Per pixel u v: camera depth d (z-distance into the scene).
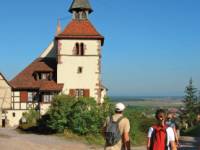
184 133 59.81
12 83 56.56
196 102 99.88
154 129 11.73
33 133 41.34
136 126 43.16
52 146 30.52
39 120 43.81
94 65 55.06
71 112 39.53
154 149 11.57
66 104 39.97
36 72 57.22
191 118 95.44
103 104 40.41
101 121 39.06
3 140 31.12
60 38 55.16
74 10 57.16
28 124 45.66
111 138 10.98
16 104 56.06
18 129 46.72
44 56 61.47
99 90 54.94
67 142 34.72
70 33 55.28
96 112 39.19
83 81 55.03
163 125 11.79
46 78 57.31
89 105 39.69
